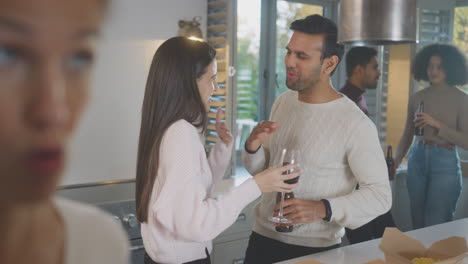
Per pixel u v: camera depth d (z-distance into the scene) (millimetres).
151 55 2439
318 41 1571
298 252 1613
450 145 2977
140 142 1351
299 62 1603
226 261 2445
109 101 2283
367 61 2600
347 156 1582
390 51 3303
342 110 1604
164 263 1336
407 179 3164
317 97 1658
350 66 2654
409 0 1354
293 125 1694
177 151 1269
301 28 1594
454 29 3400
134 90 2381
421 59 3047
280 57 3420
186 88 1326
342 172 1607
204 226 1252
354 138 1554
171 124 1297
